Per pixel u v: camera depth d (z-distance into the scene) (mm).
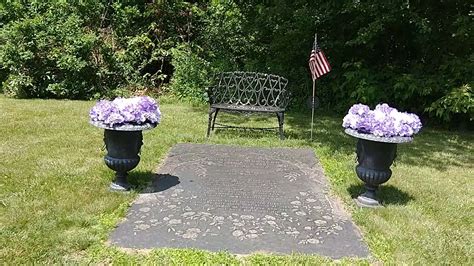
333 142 7086
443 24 9289
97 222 3746
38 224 3613
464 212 4367
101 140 6457
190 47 11703
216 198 4426
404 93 9266
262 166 5590
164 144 6426
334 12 9789
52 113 8422
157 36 12078
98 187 4523
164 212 4027
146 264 3107
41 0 11188
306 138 7312
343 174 5328
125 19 11859
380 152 4176
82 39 10469
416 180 5332
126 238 3490
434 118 9445
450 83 8836
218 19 11719
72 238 3398
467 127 9102
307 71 10555
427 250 3467
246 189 4727
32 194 4262
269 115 9281
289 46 10477
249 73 7715
